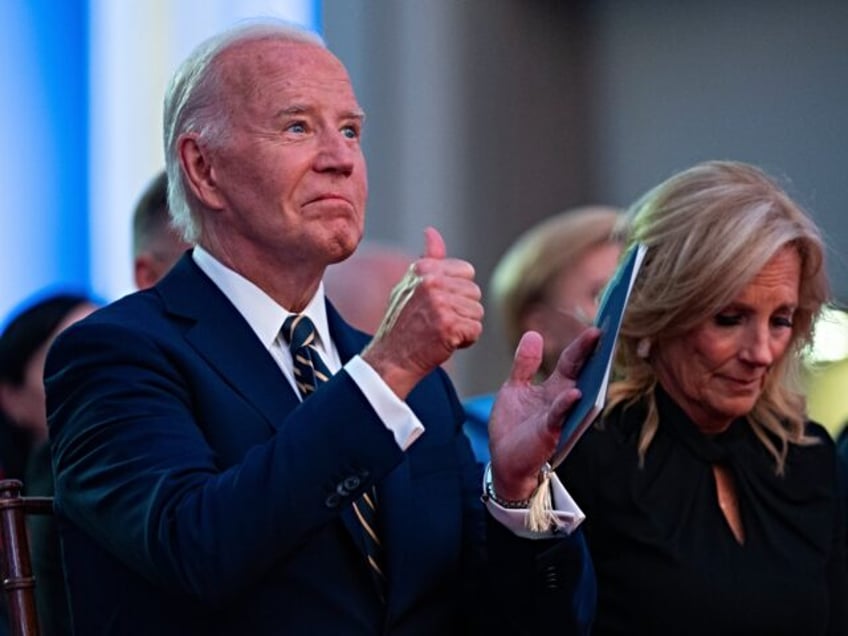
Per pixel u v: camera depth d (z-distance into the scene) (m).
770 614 9.42
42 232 14.89
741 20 18.53
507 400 8.22
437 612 8.47
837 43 18.23
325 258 8.28
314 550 8.11
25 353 11.74
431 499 8.55
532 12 18.58
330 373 8.42
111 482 7.80
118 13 15.23
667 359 9.66
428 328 7.57
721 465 9.70
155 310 8.37
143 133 15.23
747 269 9.34
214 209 8.37
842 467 11.05
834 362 15.02
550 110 18.72
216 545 7.42
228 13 15.64
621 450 9.61
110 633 8.01
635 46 18.83
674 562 9.41
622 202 18.91
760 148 18.47
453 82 17.94
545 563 8.30
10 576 8.54
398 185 17.78
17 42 14.89
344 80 8.37
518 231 18.47
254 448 7.66
